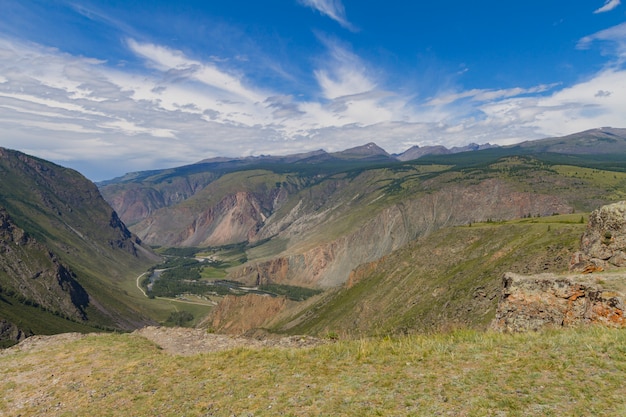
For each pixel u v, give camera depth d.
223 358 20.62
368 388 14.45
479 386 13.19
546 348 15.45
